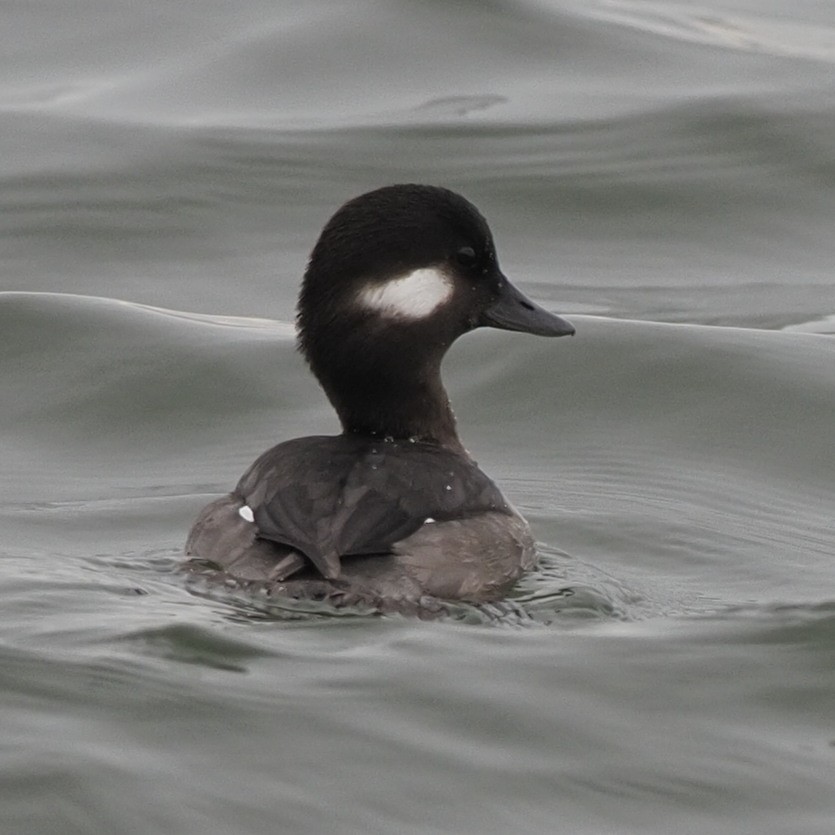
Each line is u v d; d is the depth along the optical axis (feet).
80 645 32.30
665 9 85.92
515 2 81.66
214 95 74.59
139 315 56.85
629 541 42.73
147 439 50.42
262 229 65.46
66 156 69.51
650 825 28.71
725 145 71.00
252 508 35.29
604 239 65.46
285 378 53.52
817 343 55.26
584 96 74.69
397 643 32.71
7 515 43.91
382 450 37.01
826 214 67.31
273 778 28.89
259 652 32.09
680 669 33.63
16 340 55.06
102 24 80.69
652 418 51.26
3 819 27.40
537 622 35.14
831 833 28.76
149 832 27.40
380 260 38.19
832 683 33.40
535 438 50.34
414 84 75.56
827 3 87.97
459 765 29.71
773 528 44.32
